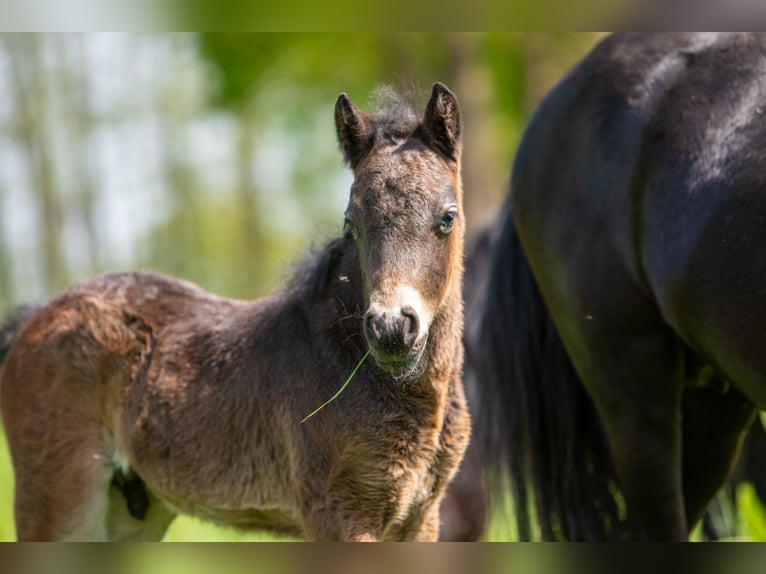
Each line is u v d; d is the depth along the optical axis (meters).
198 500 8.03
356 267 7.34
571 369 9.31
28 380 8.58
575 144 8.66
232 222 42.44
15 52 33.75
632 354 8.34
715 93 7.79
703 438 8.78
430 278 6.59
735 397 8.57
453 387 7.42
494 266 9.78
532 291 9.52
